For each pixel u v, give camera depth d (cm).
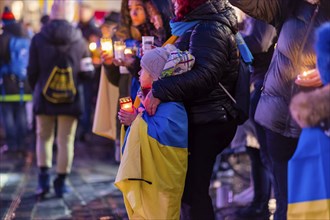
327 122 468
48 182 870
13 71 1206
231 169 970
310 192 470
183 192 529
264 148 656
